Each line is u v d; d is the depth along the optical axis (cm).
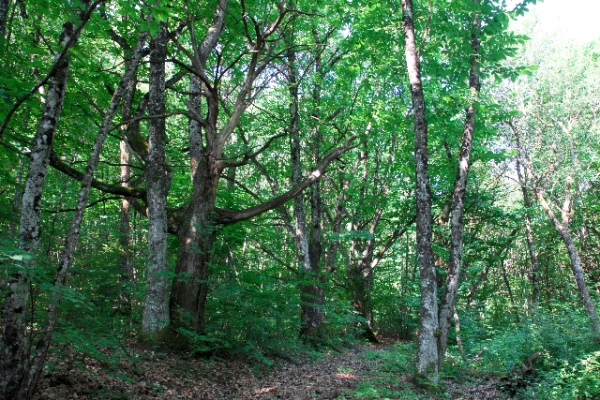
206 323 1015
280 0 1191
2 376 459
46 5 610
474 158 1538
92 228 1137
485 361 1348
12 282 473
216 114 1038
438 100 1375
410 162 1689
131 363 758
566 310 1880
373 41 1268
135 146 1084
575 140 1920
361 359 1395
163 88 995
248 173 2258
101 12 926
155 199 947
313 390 833
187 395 695
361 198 2039
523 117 1945
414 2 1220
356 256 2348
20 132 966
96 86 1042
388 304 2453
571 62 1872
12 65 868
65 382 594
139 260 1255
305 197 2011
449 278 1120
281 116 1634
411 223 1966
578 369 957
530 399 877
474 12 1159
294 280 1180
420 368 927
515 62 1898
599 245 2541
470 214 1928
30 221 484
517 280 2820
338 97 1738
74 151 1221
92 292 1005
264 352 1094
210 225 988
